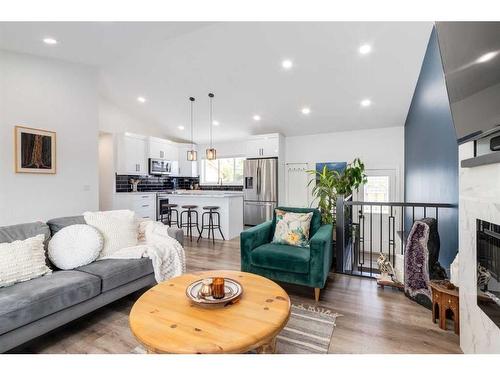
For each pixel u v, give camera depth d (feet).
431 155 9.65
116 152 18.94
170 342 3.62
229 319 4.22
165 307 4.61
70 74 11.46
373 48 10.25
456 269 6.40
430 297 7.06
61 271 6.63
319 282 7.53
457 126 4.89
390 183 16.58
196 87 14.99
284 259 7.87
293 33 9.93
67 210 11.39
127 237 8.41
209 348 3.50
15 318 4.87
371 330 6.16
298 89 13.92
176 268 8.36
